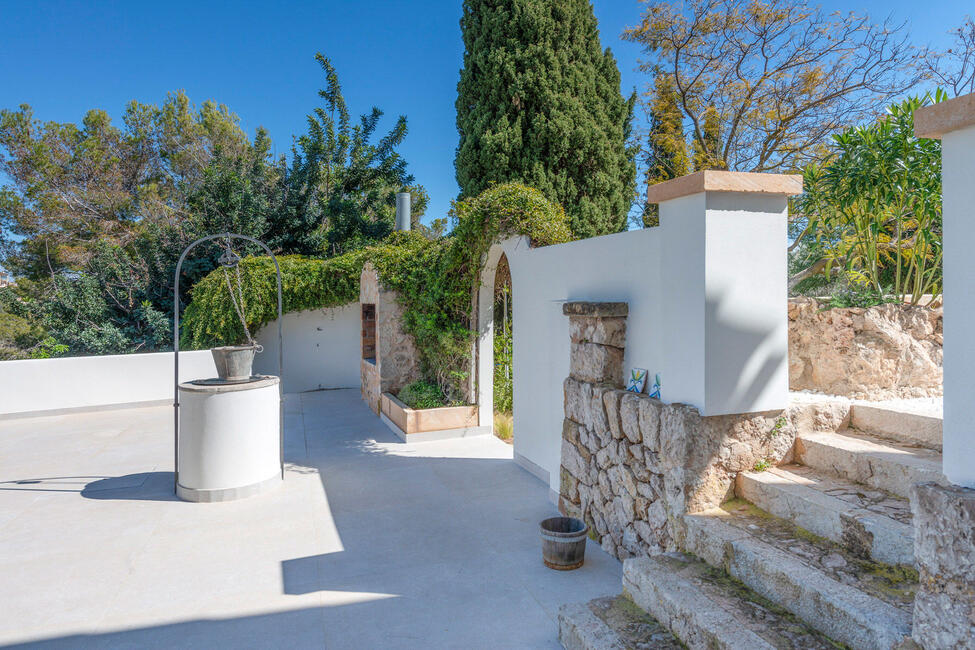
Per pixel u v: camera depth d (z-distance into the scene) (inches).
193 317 470.9
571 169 452.4
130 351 556.7
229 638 120.2
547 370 219.1
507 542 170.4
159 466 259.6
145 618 128.7
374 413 389.4
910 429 125.3
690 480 124.2
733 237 124.6
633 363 161.0
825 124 500.4
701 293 123.4
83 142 824.9
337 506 204.5
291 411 398.3
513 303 257.3
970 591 65.9
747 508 124.8
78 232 778.2
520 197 245.1
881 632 76.7
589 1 474.9
